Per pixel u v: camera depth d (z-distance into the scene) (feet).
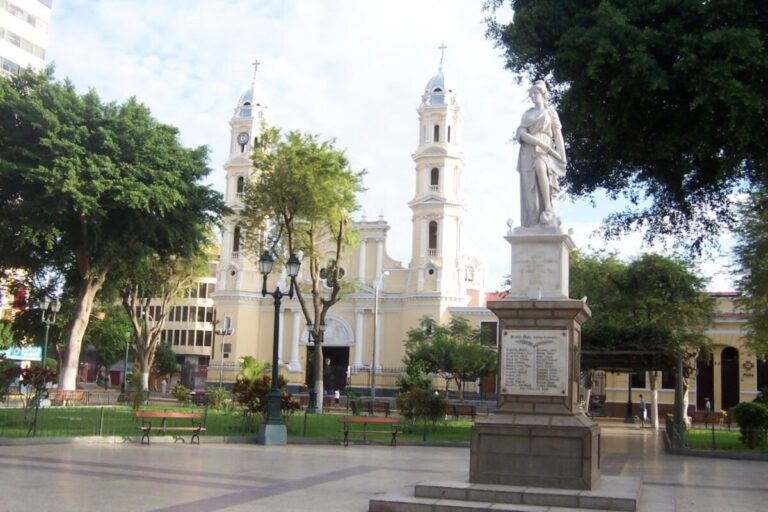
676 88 60.49
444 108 231.71
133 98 126.21
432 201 226.99
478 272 262.67
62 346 186.91
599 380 188.24
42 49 230.27
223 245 239.91
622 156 74.95
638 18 60.75
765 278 97.14
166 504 36.01
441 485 37.09
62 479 43.34
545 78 75.97
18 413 88.79
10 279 143.64
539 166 42.04
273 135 134.92
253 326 236.22
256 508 35.68
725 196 77.20
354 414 123.44
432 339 190.60
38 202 113.29
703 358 128.36
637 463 65.82
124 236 124.67
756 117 56.80
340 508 36.29
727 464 66.44
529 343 39.45
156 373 271.49
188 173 130.72
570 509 34.47
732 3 57.62
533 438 37.83
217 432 78.89
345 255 204.85
